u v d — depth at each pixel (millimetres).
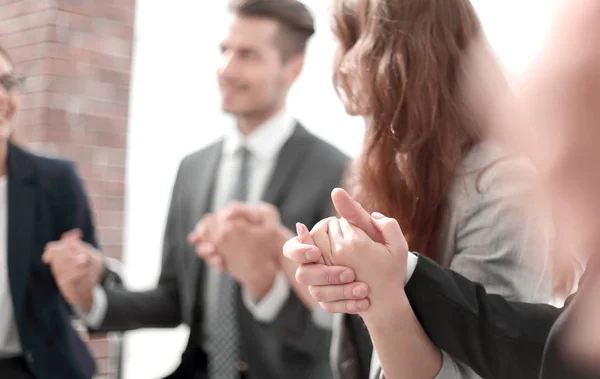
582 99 220
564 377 422
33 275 1954
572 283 824
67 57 3340
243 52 1899
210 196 1956
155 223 3619
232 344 1770
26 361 1947
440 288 778
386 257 739
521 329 762
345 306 753
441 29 974
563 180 237
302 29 1952
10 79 1994
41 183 2031
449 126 944
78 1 3375
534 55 230
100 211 3412
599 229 243
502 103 335
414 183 954
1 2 3463
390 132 976
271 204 1820
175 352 3766
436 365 792
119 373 2604
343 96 1088
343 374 1093
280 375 1688
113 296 1903
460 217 923
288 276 1611
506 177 899
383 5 991
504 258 874
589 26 217
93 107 3414
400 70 958
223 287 1802
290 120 1970
